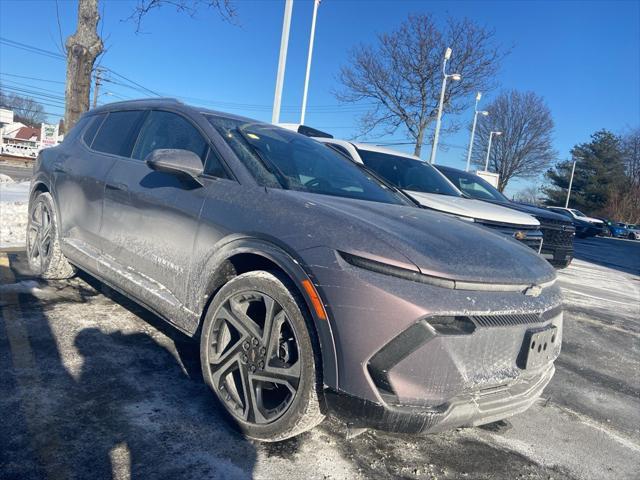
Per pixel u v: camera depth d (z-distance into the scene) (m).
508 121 52.62
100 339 3.74
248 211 2.85
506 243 3.19
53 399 2.86
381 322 2.27
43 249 4.85
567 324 6.56
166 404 2.96
